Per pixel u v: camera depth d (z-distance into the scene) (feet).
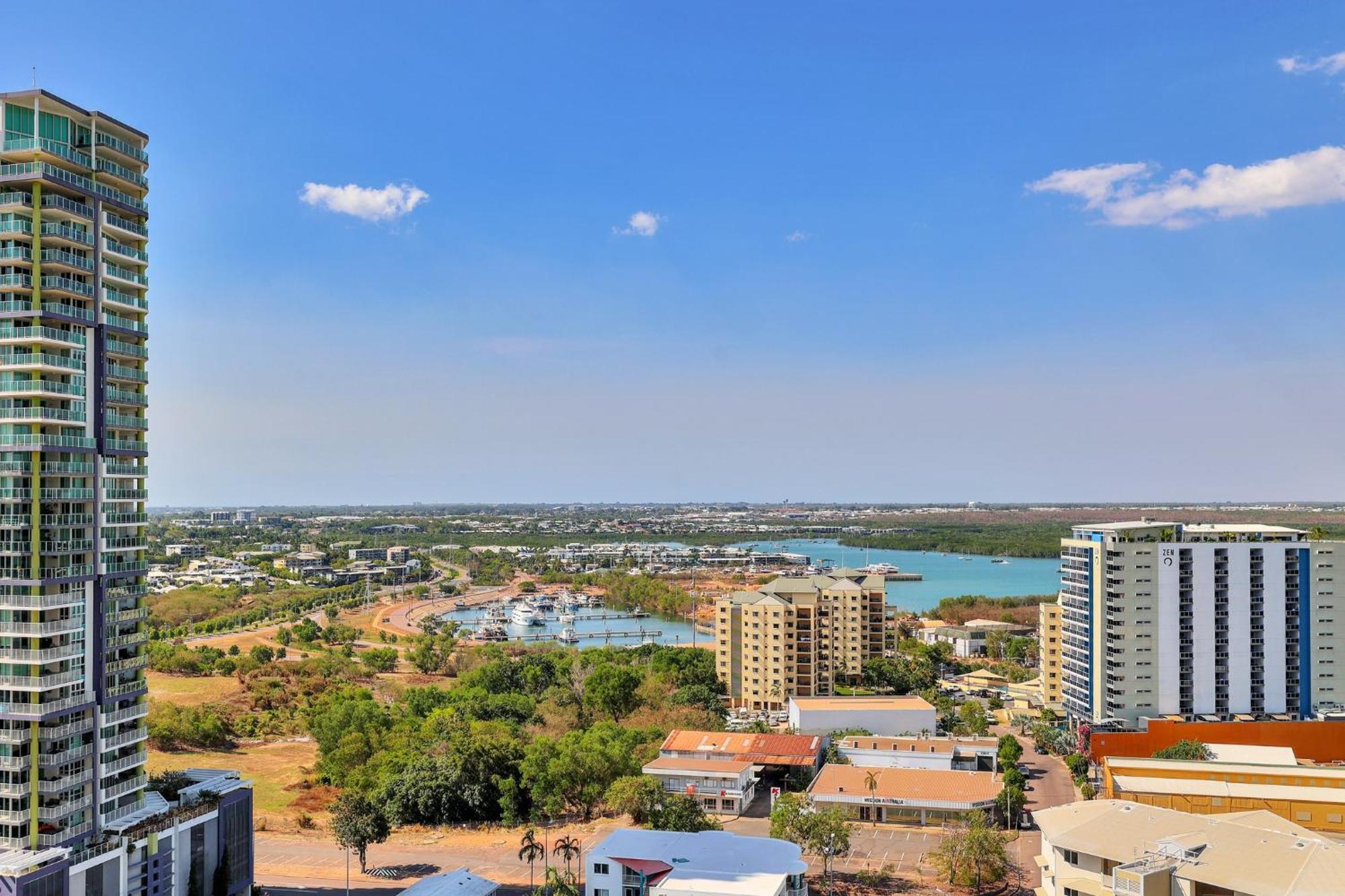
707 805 639.35
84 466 436.76
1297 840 384.27
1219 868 371.56
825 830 515.91
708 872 441.27
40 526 416.87
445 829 608.60
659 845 475.31
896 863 541.34
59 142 437.99
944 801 607.78
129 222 470.39
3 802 412.36
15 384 422.00
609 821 613.11
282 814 634.43
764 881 429.79
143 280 474.49
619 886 454.81
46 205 428.97
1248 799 570.05
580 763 637.71
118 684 449.89
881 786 631.97
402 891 483.51
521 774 645.92
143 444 469.57
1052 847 417.90
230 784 491.31
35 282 424.46
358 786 651.66
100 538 442.91
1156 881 372.79
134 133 475.31
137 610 465.06
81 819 425.28
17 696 414.21
